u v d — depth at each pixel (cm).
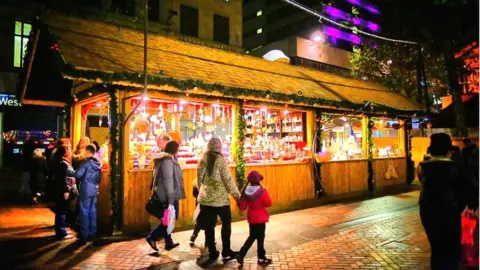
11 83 1902
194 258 575
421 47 1662
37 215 905
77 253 596
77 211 709
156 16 2489
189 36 2625
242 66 1055
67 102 977
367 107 1195
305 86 1122
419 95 1614
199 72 846
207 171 561
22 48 1958
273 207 968
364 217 884
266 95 895
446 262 407
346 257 582
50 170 698
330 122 1182
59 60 668
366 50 2123
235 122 898
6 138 1955
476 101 1504
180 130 991
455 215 405
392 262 556
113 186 696
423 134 1720
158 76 707
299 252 609
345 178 1191
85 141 795
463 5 1329
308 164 1069
